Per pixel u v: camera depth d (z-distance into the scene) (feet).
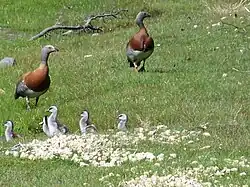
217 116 56.44
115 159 43.09
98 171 41.06
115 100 62.90
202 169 40.22
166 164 41.55
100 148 45.75
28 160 44.16
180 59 76.74
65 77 71.56
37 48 89.30
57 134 51.11
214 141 48.24
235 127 52.95
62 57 82.33
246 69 72.08
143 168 40.75
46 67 63.21
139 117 57.00
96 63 76.74
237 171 39.96
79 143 46.93
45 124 53.06
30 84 62.69
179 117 56.85
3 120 60.23
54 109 52.80
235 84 65.57
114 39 91.86
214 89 64.18
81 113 56.39
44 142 48.01
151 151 44.91
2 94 67.87
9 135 52.16
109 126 57.16
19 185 39.24
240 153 44.57
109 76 70.38
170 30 91.86
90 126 52.44
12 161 43.78
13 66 79.46
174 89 64.54
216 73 70.18
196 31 90.22
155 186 37.52
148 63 75.20
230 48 80.64
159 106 60.18
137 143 47.37
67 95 66.59
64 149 45.80
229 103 60.13
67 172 41.16
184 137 49.39
